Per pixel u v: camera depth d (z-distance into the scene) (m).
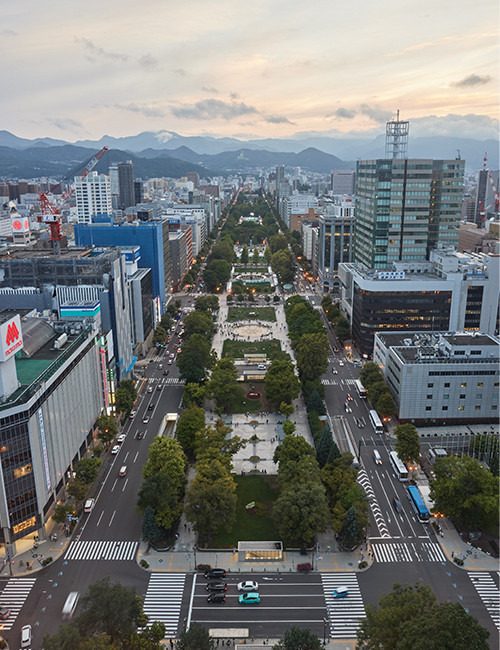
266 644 124.56
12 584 143.75
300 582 144.50
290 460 179.88
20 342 160.88
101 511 175.12
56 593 140.50
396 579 145.62
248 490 186.12
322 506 154.50
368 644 113.25
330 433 194.62
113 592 115.12
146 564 150.12
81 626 111.69
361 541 158.38
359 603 137.38
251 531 164.38
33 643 124.75
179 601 138.25
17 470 151.00
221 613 134.38
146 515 156.25
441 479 166.50
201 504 155.50
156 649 113.19
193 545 159.12
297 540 160.00
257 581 144.88
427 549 156.88
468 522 161.75
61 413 178.00
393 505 176.75
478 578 145.75
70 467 186.62
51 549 157.25
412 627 103.69
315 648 109.56
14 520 152.62
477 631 102.19
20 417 149.12
